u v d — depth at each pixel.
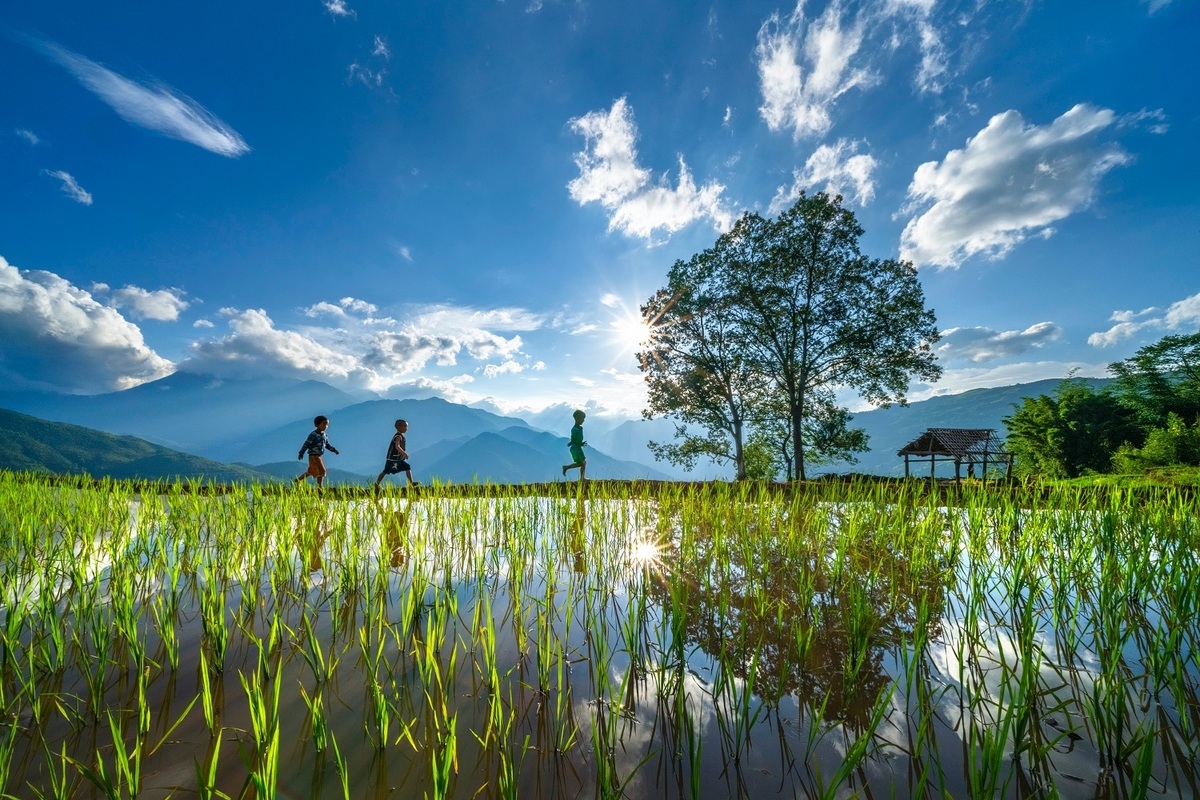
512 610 4.67
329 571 5.63
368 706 3.07
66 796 2.31
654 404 32.53
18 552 5.66
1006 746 2.68
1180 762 2.53
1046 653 3.73
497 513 8.88
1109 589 4.51
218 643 3.49
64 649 3.79
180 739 2.74
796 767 2.55
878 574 5.63
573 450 13.82
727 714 3.03
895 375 28.39
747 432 34.44
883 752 2.67
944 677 3.44
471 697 3.19
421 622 4.36
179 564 5.75
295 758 2.58
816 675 3.50
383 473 12.52
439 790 2.29
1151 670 3.32
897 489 10.51
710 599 4.96
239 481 10.11
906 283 27.92
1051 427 37.22
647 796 2.32
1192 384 38.66
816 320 28.36
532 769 2.53
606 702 3.14
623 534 7.89
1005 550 6.26
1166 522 6.48
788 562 6.14
